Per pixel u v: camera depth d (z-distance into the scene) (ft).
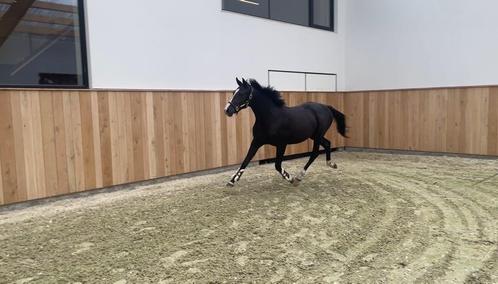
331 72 27.89
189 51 18.97
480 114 22.21
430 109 24.03
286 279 7.76
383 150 26.35
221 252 9.19
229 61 20.93
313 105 17.25
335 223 11.22
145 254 9.14
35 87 14.38
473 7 23.27
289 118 15.43
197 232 10.61
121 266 8.50
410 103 24.81
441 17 24.53
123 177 16.19
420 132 24.54
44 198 14.02
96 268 8.42
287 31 24.30
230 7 21.03
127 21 16.56
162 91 17.34
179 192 15.39
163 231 10.72
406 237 9.98
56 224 11.50
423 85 25.64
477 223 11.02
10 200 13.12
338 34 28.25
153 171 17.19
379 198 13.96
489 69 23.03
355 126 27.43
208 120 19.26
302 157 24.80
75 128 14.67
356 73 28.58
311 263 8.50
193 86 19.25
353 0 28.22
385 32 26.96
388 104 25.76
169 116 17.65
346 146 28.02
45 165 13.93
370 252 9.05
